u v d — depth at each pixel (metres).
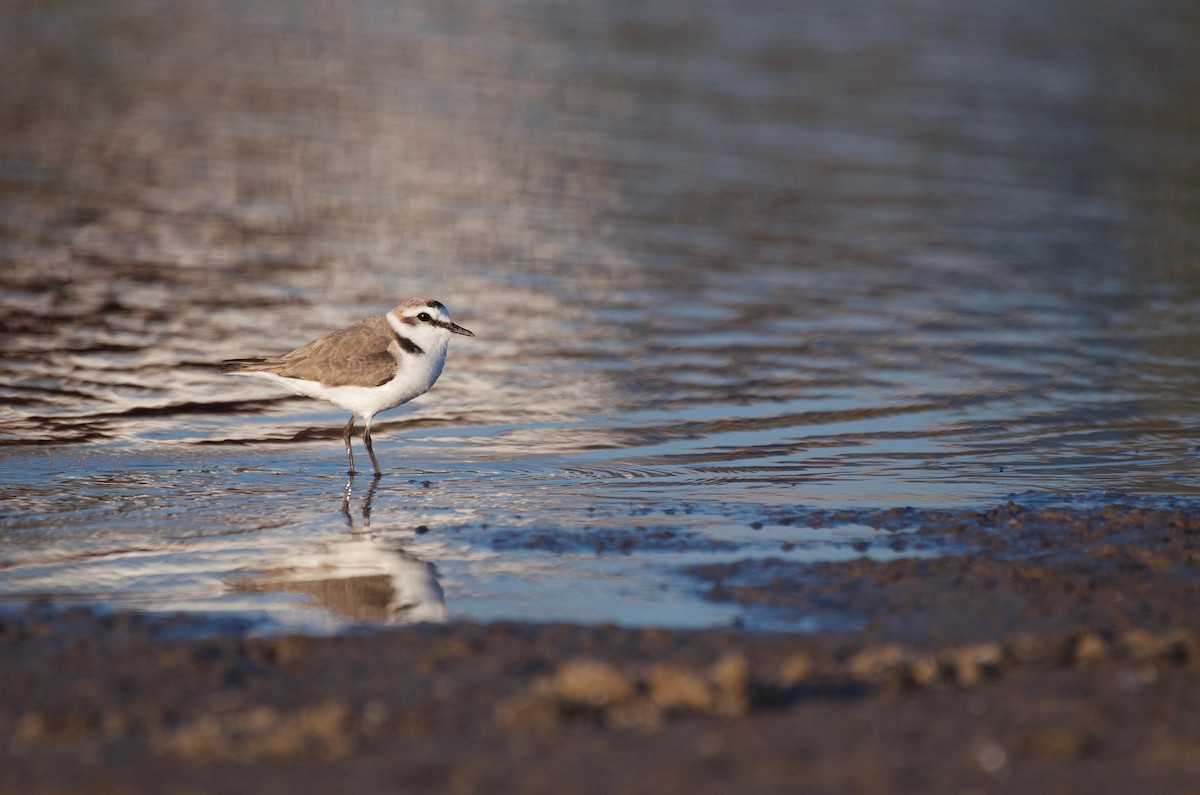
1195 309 22.33
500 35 45.00
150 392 17.16
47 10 46.84
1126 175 31.59
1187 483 14.11
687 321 21.09
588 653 9.29
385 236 25.50
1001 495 13.68
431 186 29.20
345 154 31.61
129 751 7.73
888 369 18.88
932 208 28.59
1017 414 16.95
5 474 14.02
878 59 42.12
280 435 15.81
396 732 7.94
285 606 10.55
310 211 27.12
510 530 12.46
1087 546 11.84
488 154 31.86
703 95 37.66
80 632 9.77
